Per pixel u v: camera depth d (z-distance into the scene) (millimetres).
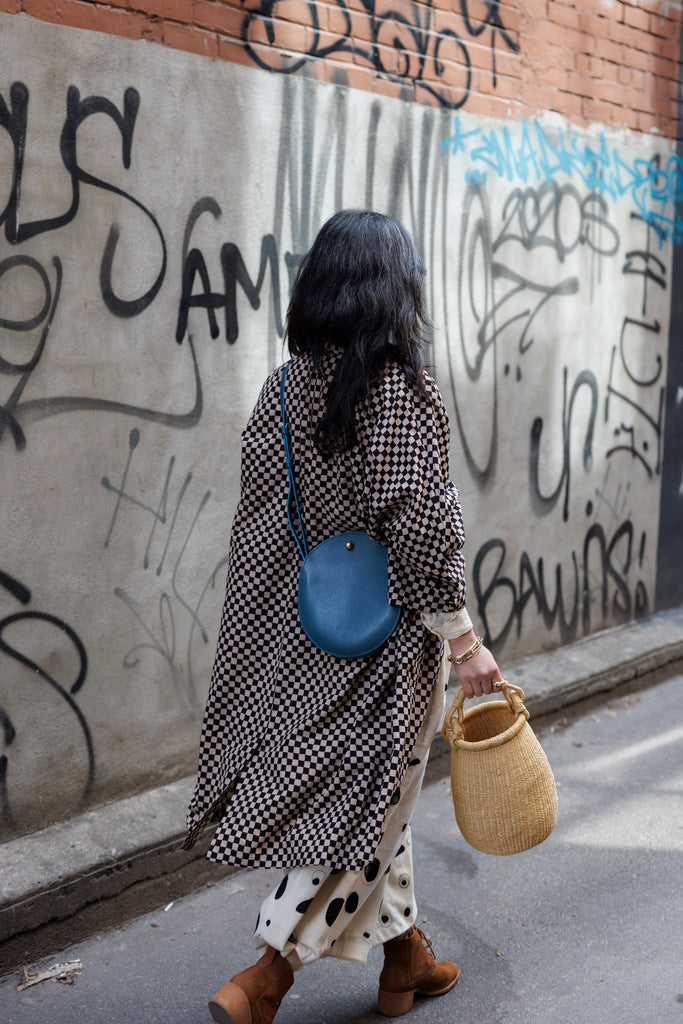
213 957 2668
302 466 2037
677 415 5328
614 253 4762
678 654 4977
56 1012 2424
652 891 3008
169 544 3146
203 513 3227
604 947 2723
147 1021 2398
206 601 3285
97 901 2770
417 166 3768
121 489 2992
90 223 2809
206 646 3312
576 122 4461
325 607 1983
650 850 3256
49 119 2682
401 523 1885
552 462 4578
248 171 3186
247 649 2102
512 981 2572
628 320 4906
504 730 2303
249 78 3148
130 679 3102
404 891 2330
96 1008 2443
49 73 2666
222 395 3217
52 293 2754
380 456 1912
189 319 3090
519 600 4520
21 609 2805
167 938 2760
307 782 1954
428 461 1919
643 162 4871
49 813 2939
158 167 2943
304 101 3324
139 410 3000
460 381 4066
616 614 5129
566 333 4555
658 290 5070
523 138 4207
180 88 2965
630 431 5027
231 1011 1924
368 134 3559
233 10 3080
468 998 2500
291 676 2029
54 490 2836
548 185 4355
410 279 2004
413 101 3709
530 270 4316
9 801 2842
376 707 1976
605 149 4633
